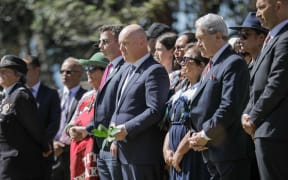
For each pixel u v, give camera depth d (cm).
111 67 1263
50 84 3039
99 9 2497
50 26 2644
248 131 976
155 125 1150
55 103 1560
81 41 2573
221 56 1046
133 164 1139
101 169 1225
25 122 1387
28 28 3039
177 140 1093
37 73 1582
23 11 3011
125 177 1159
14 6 3003
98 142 1228
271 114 961
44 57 3003
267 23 991
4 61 1415
